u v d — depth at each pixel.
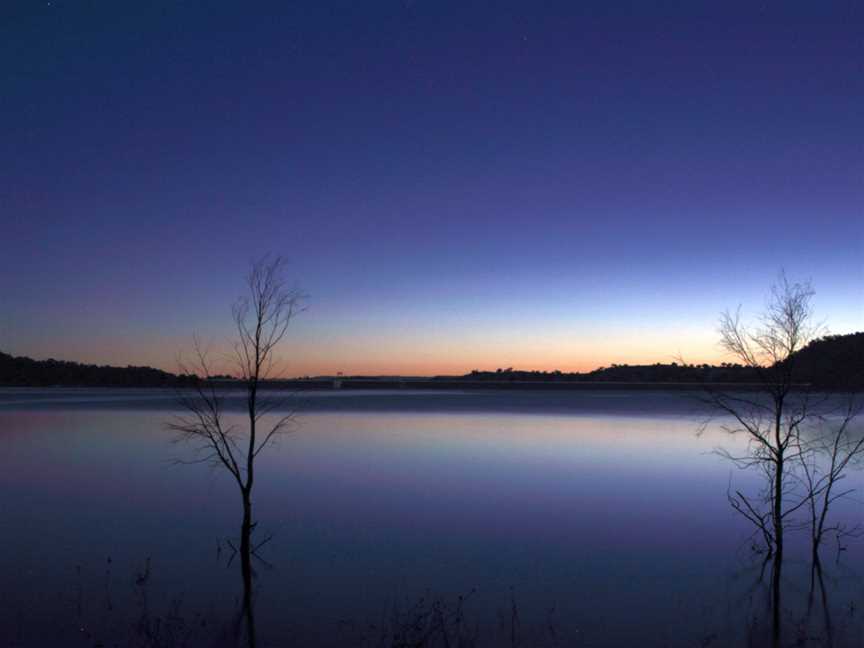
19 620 13.41
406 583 15.88
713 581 16.05
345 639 12.61
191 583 15.77
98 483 29.23
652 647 12.37
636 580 16.12
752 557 17.92
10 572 16.53
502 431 55.53
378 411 86.44
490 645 12.44
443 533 20.53
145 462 35.97
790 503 24.94
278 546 19.06
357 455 39.25
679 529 21.16
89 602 14.41
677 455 39.34
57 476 31.20
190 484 29.02
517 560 17.81
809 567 17.11
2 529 20.89
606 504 24.88
